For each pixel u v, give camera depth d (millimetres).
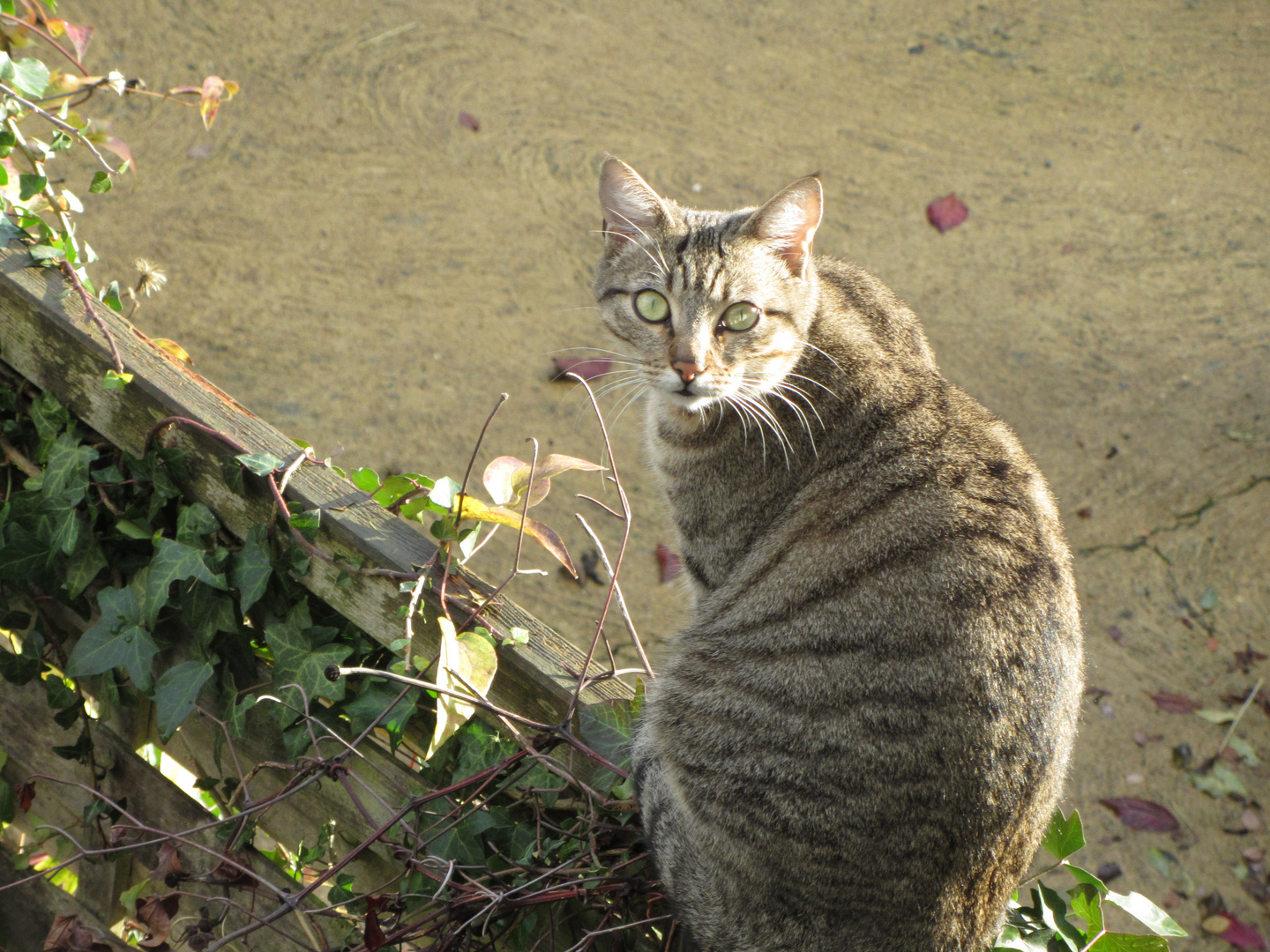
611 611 1467
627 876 1138
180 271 1615
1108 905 1360
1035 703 1165
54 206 1221
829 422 1253
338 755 1123
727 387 1266
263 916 1159
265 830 1173
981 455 1225
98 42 1910
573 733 1140
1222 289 1771
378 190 1771
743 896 1165
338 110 1906
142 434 1155
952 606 1172
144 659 1145
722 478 1274
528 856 1128
